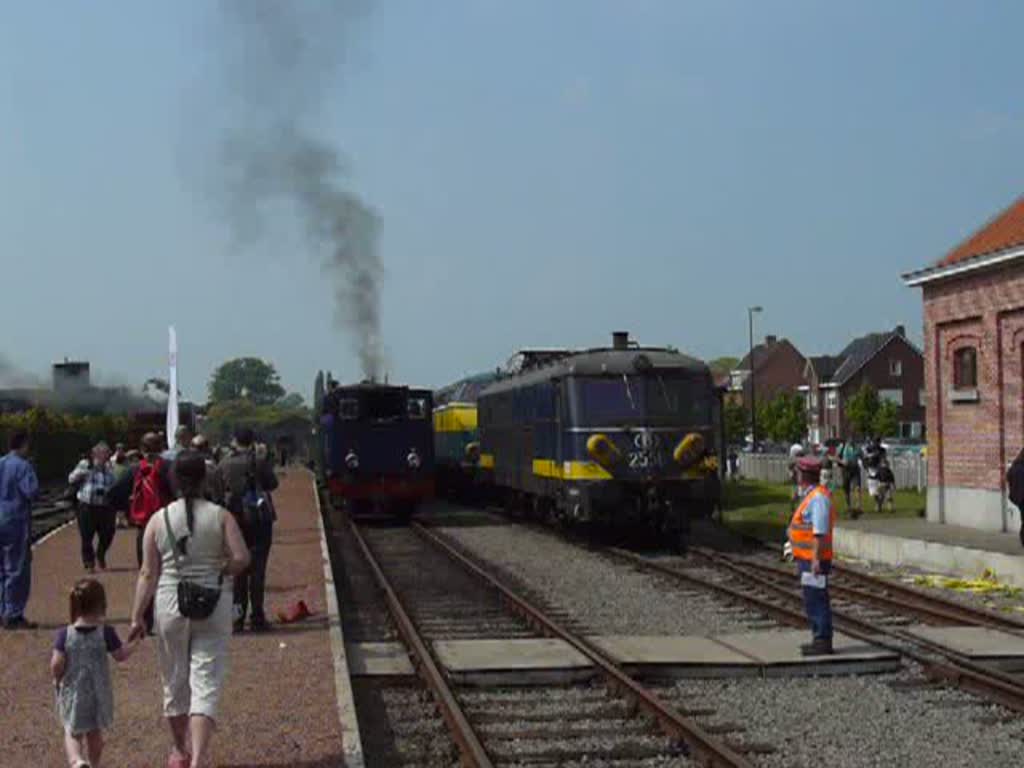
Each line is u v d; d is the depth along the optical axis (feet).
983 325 81.35
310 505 128.57
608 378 80.02
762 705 35.55
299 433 342.03
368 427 108.78
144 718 31.09
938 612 49.98
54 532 93.04
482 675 38.58
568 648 43.04
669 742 31.35
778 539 86.79
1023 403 77.20
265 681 35.76
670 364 80.79
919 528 81.92
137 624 26.02
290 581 61.05
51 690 34.53
